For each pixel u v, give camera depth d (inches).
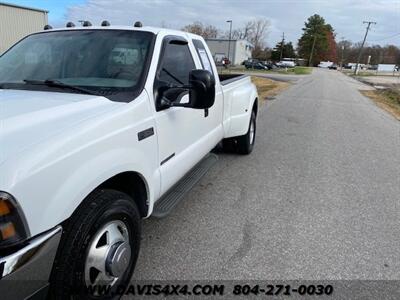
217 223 161.9
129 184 115.6
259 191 202.1
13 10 1050.7
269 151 287.1
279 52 4397.1
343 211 180.5
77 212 88.7
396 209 185.8
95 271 94.6
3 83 121.0
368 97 915.4
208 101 119.2
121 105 105.0
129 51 127.6
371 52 5251.0
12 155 73.2
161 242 144.1
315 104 646.5
